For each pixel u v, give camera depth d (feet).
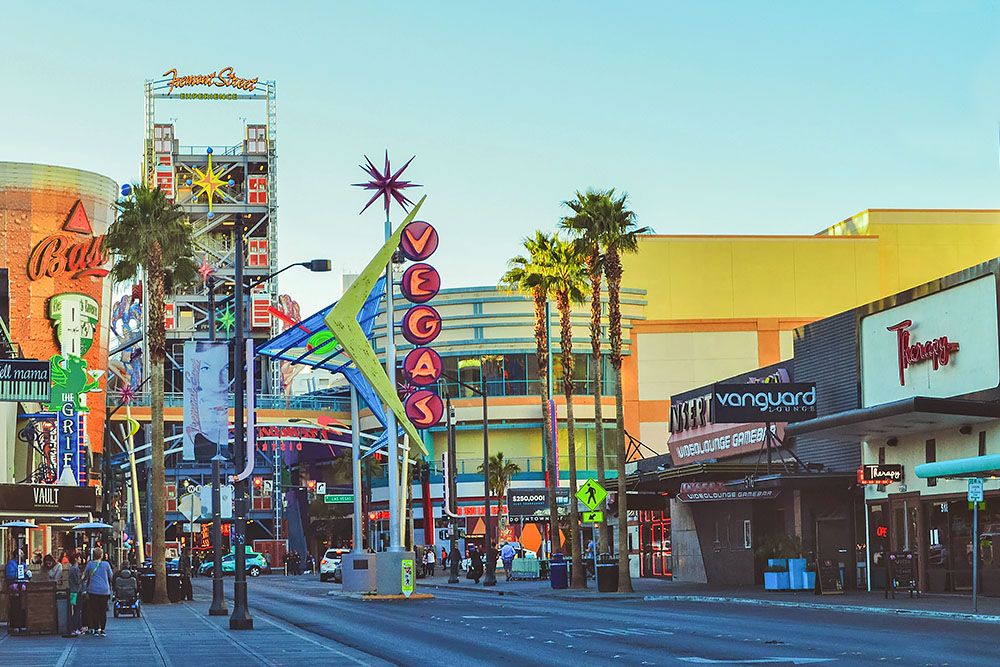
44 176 305.32
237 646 90.63
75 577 102.47
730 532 187.21
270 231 467.11
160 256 181.68
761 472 168.96
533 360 337.72
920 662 69.46
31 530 222.89
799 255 353.10
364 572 197.77
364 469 370.53
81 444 246.68
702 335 312.71
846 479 154.81
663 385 311.47
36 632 103.04
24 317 299.79
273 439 366.02
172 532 440.04
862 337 153.58
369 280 175.42
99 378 314.55
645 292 339.57
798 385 157.17
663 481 185.68
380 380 173.78
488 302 339.57
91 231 310.24
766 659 72.49
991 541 127.03
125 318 446.60
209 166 469.16
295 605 158.92
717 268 350.64
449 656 79.77
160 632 107.14
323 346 235.81
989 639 84.17
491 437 341.82
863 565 152.76
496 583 220.43
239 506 113.50
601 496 172.45
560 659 75.97
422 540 349.41
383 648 87.04
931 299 139.44
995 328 127.75
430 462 344.49
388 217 180.34
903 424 133.08
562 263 201.87
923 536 138.21
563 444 335.06
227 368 135.44
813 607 123.65
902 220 360.48
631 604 144.97
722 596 146.51
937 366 137.69
